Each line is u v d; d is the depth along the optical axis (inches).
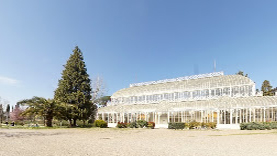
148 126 1552.7
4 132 1044.5
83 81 1926.7
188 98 2016.5
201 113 1641.2
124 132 1142.3
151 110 1943.9
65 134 983.0
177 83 2214.6
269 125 1194.0
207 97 1856.5
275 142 637.3
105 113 2252.7
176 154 450.9
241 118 1467.8
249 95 1676.9
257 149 510.9
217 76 2060.8
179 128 1427.2
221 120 1535.4
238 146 564.4
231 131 1114.7
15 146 559.8
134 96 2448.3
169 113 1829.5
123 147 553.0
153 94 2284.7
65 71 1907.0
